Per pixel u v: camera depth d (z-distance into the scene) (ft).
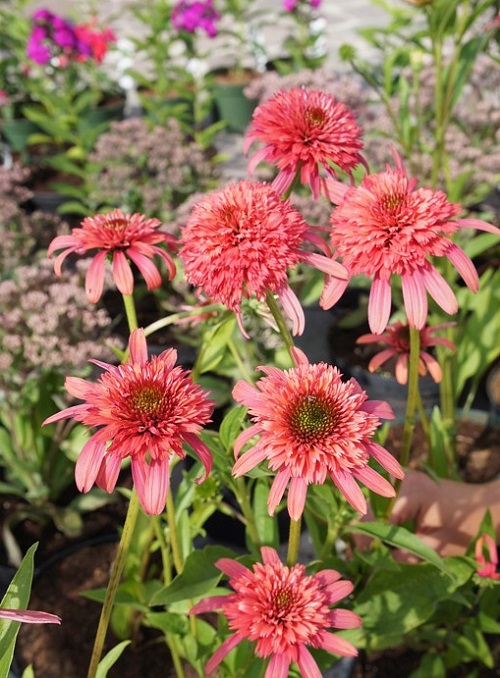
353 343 3.98
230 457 1.81
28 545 2.93
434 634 2.37
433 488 2.35
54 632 2.53
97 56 6.70
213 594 2.00
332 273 1.59
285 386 1.46
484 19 4.94
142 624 2.54
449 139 4.07
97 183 4.81
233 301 1.53
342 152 1.76
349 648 1.49
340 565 2.21
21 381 2.86
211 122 7.63
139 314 4.14
